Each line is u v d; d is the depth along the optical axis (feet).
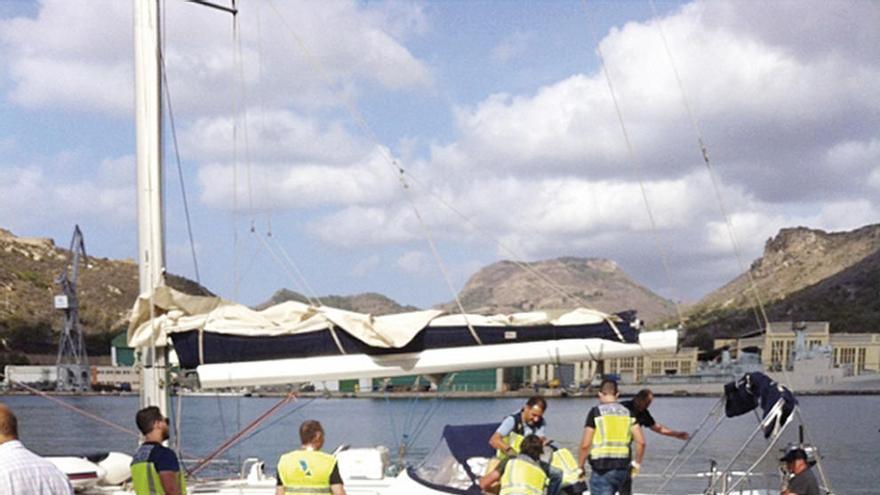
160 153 31.71
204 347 28.91
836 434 168.86
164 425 20.47
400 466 35.04
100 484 31.24
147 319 30.04
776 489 34.58
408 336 28.14
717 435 137.59
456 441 27.48
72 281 346.95
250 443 94.02
